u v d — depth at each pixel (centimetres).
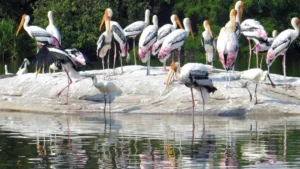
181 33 2136
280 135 1552
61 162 1312
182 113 1886
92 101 2011
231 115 1858
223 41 1967
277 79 2109
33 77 2136
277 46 2056
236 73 2127
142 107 1939
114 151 1399
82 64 2036
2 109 2005
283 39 2053
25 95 2078
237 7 2350
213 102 1905
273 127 1659
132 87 2014
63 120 1817
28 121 1803
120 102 1984
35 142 1500
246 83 1941
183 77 1812
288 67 3312
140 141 1498
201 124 1720
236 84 1983
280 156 1345
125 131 1623
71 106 1981
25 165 1293
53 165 1290
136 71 2188
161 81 2027
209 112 1870
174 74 2009
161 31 2214
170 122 1758
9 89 2112
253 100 1889
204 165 1284
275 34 2506
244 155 1357
